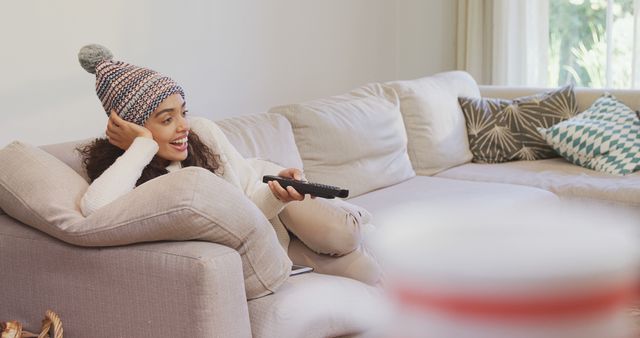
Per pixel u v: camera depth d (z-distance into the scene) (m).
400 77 5.29
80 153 2.11
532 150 3.68
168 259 1.62
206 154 2.09
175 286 1.61
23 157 1.91
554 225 0.47
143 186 1.71
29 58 3.20
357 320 1.89
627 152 3.36
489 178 3.39
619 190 3.09
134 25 3.59
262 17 4.23
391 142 3.21
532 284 0.38
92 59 2.05
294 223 2.04
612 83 4.49
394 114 3.28
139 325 1.69
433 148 3.46
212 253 1.60
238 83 4.14
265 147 2.62
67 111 3.37
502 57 4.74
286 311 1.73
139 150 1.88
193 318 1.59
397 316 0.41
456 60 5.07
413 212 0.51
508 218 0.48
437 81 3.75
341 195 1.77
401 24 5.23
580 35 4.64
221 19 4.01
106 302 1.75
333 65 4.75
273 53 4.33
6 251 1.93
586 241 0.43
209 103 4.00
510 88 4.03
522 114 3.71
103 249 1.74
